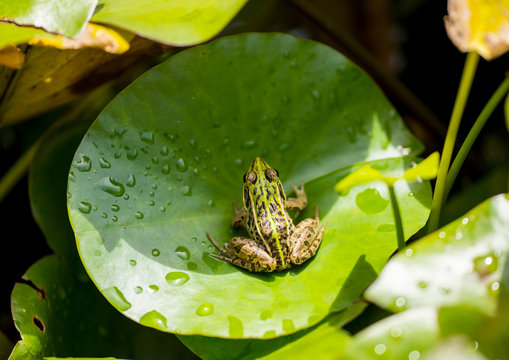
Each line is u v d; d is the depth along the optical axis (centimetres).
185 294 84
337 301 84
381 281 82
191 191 88
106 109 87
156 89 88
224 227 88
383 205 87
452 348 80
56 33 83
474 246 82
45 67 88
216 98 89
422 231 88
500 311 81
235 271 86
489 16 83
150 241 86
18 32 84
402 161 89
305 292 84
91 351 88
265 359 82
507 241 82
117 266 85
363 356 80
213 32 84
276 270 86
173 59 89
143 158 87
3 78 87
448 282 81
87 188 86
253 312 84
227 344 84
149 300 84
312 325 83
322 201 89
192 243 87
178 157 88
